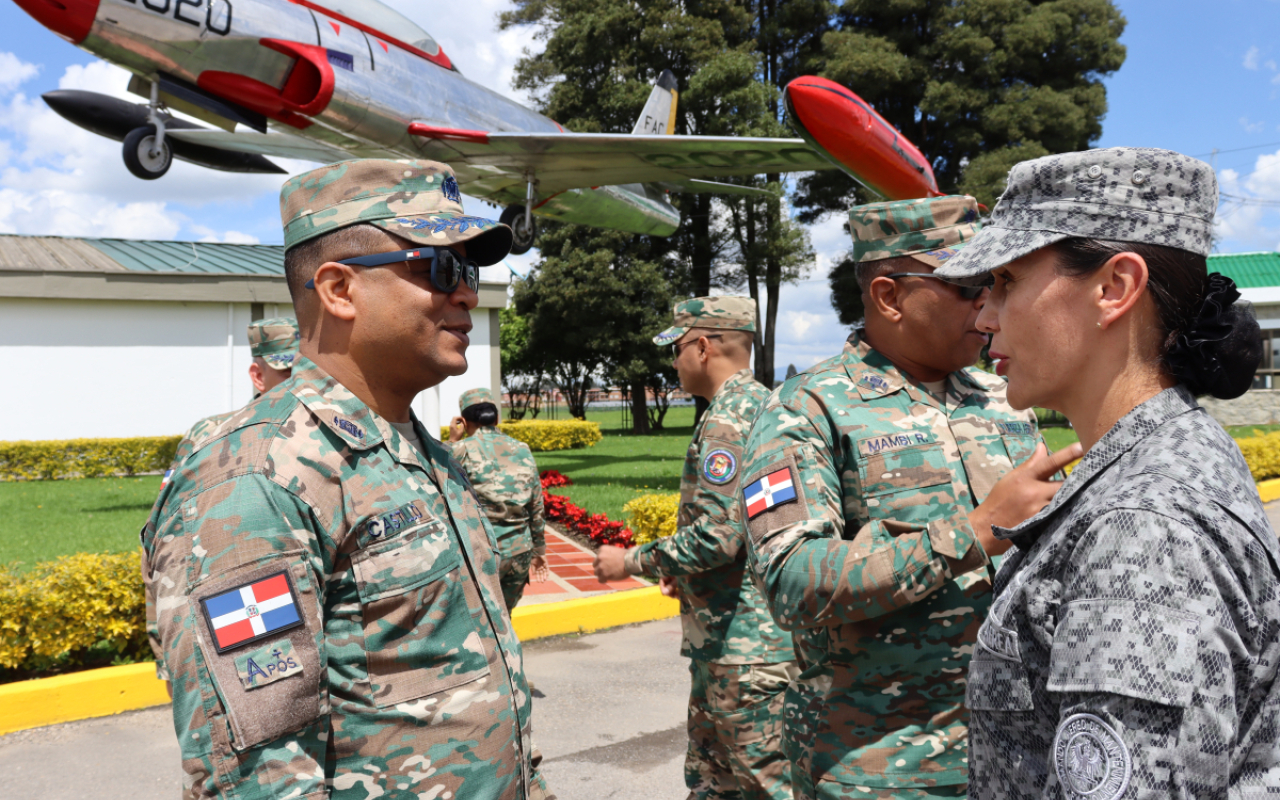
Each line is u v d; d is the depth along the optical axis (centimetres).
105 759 399
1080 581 94
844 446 205
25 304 1806
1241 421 2586
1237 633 88
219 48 955
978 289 204
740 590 288
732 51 2666
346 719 139
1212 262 3047
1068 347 111
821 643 202
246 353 1981
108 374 1869
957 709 190
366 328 157
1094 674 88
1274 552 93
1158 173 105
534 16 2959
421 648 145
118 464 1814
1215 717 84
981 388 228
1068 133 2767
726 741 293
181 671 129
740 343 343
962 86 2775
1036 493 157
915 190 320
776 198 2808
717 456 284
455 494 166
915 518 196
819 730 200
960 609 190
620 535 888
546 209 1631
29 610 464
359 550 143
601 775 388
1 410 1791
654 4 2686
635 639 602
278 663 129
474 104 1271
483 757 149
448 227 159
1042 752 102
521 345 3719
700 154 1348
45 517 1173
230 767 125
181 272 1889
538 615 604
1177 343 105
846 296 3003
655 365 2923
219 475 139
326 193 160
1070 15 2858
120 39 909
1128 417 106
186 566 133
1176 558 88
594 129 2727
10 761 396
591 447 2448
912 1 2806
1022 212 114
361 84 1064
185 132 1161
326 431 148
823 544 180
